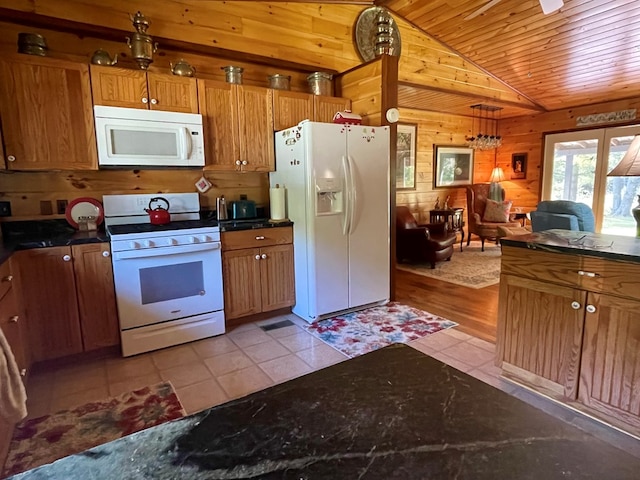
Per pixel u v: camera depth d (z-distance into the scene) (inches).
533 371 80.5
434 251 200.2
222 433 25.8
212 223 118.0
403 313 135.1
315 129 117.3
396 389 31.4
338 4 151.9
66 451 67.8
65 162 98.5
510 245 81.1
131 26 112.0
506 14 156.4
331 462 22.9
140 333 105.2
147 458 23.5
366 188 130.7
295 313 135.4
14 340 77.9
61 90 96.5
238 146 124.3
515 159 281.9
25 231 106.3
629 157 82.8
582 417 73.2
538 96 232.7
